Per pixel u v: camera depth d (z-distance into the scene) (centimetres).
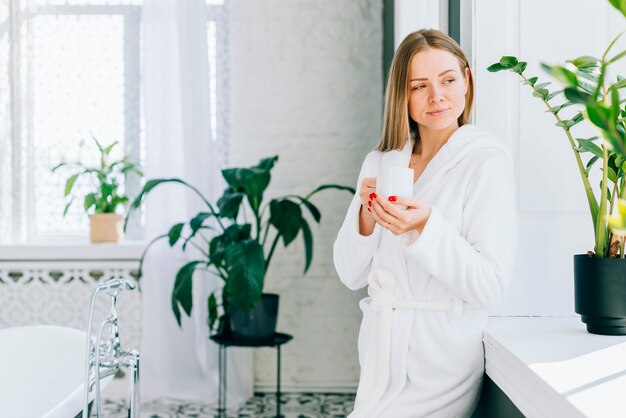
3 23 318
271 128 316
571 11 149
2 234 318
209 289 302
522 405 102
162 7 299
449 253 111
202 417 276
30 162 325
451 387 119
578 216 148
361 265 129
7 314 310
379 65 315
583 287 121
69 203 311
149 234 298
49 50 326
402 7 198
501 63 129
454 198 119
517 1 150
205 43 300
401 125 128
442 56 122
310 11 316
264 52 316
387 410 119
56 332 216
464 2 156
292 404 295
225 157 308
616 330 119
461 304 119
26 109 321
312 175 316
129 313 310
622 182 120
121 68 327
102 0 326
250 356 307
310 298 317
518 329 128
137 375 155
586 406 77
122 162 316
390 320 120
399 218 111
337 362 317
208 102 301
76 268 308
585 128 148
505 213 117
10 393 207
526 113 149
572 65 107
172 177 301
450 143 124
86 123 328
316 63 316
